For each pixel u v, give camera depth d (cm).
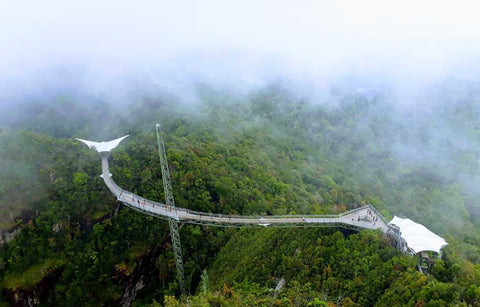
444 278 7825
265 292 8756
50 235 10750
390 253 8612
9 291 9756
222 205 13162
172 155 13538
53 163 12006
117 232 11538
